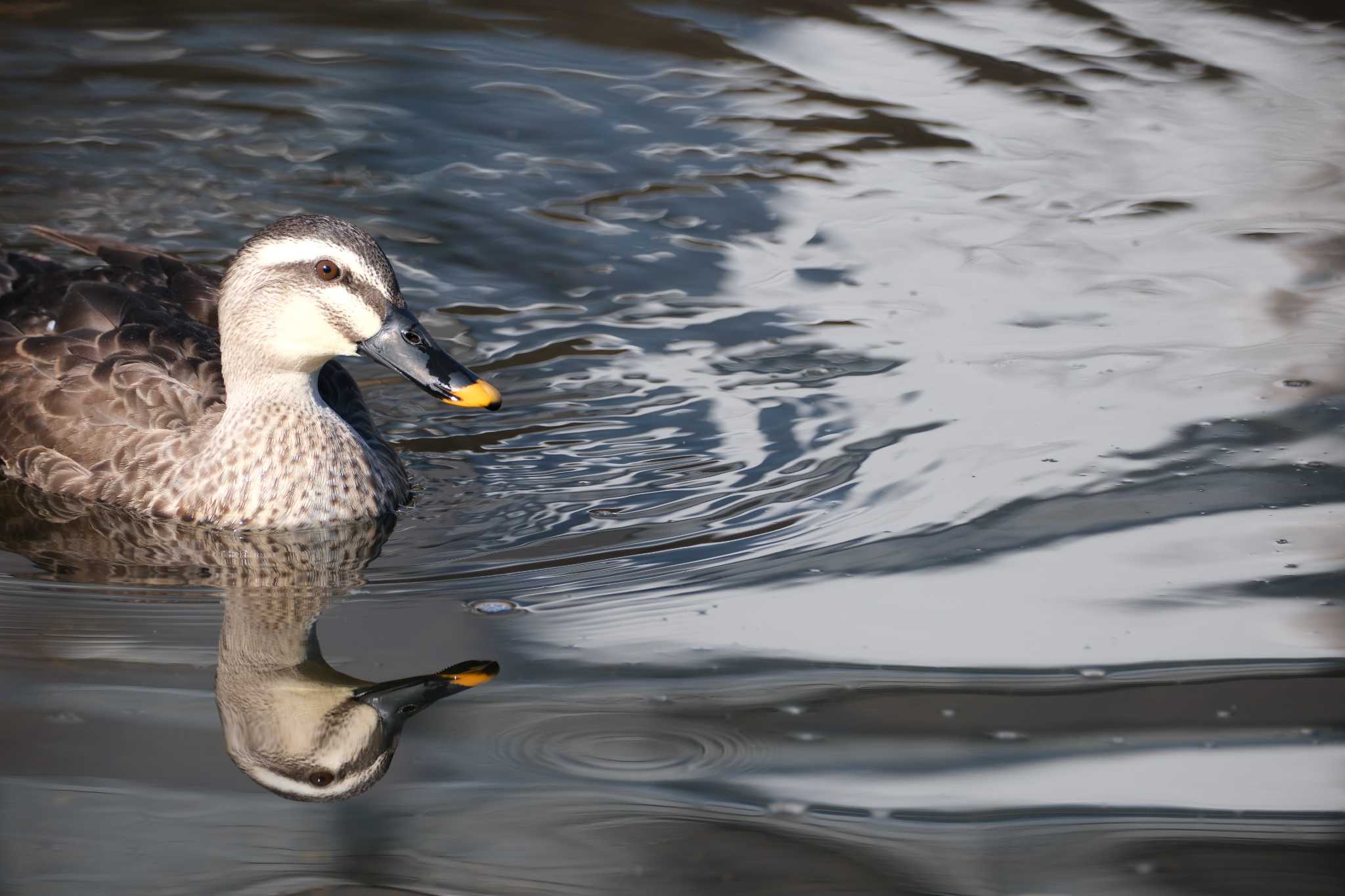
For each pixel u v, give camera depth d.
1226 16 20.80
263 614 9.69
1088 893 7.08
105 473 11.36
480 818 7.64
